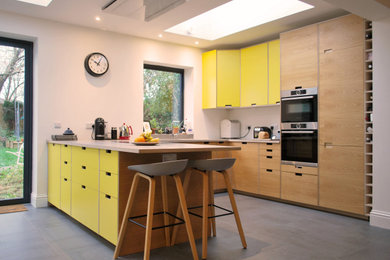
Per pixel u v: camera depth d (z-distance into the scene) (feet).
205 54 19.42
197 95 19.49
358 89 12.59
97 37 15.84
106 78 16.11
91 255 8.75
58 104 14.78
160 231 9.44
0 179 14.37
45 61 14.44
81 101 15.38
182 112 19.95
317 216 12.93
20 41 14.62
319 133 13.83
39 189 14.34
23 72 14.83
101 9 13.23
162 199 9.50
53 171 13.78
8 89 14.49
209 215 10.38
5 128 14.44
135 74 17.03
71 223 11.79
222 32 17.25
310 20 14.78
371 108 12.38
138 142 9.99
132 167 8.09
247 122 19.69
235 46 19.17
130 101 16.84
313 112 14.02
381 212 11.53
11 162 14.58
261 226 11.51
